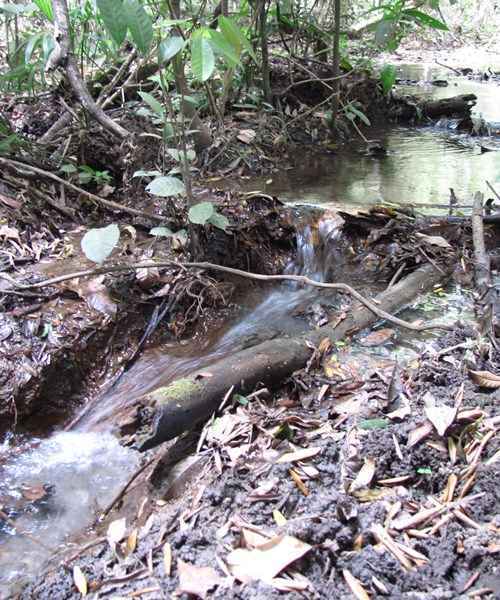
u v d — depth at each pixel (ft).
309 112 20.15
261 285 11.53
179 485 6.87
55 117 17.21
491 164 17.33
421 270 11.03
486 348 8.54
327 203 13.60
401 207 13.03
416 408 7.42
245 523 5.91
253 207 12.45
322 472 6.56
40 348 8.77
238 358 8.20
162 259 10.82
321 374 8.54
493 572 5.29
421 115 23.27
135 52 17.38
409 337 9.44
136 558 5.81
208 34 8.43
